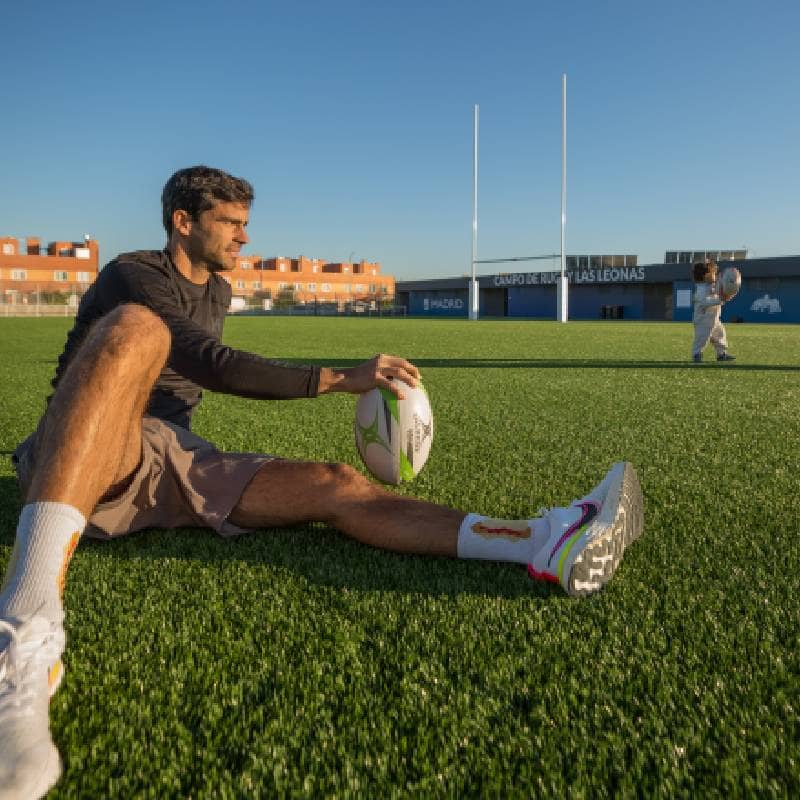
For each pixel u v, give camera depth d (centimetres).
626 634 133
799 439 356
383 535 165
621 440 352
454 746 99
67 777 93
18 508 225
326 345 1239
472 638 132
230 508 170
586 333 1780
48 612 101
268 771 94
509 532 160
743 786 91
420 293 5622
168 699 112
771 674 119
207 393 559
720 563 172
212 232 189
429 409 201
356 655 126
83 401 118
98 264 6631
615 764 95
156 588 156
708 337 887
